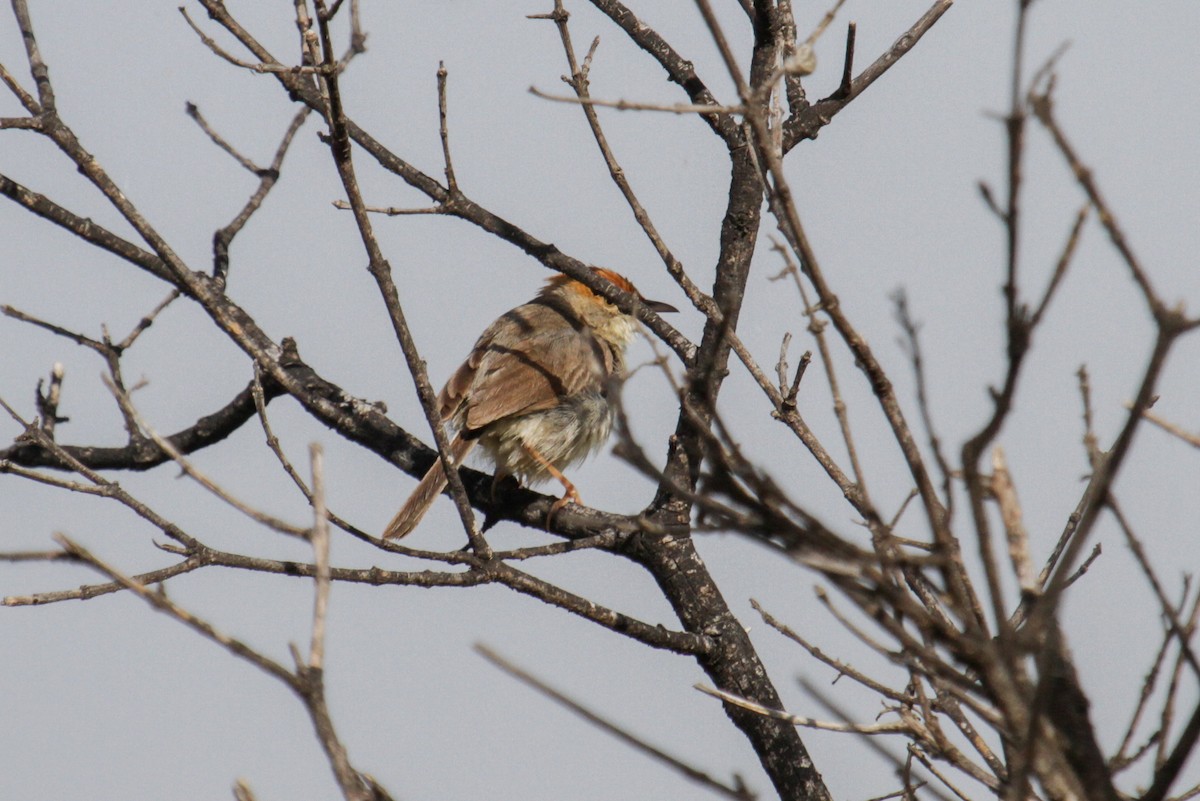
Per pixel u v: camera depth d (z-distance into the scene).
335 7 8.78
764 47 11.97
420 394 9.98
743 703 6.77
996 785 6.07
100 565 4.77
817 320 6.25
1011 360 4.57
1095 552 7.82
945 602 5.32
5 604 9.07
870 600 4.99
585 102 7.14
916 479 5.39
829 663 7.25
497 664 5.07
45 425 13.34
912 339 5.05
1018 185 4.43
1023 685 4.82
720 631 11.60
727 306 5.45
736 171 12.52
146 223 10.09
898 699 7.16
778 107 8.08
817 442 9.54
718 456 4.91
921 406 5.09
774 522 4.94
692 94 12.70
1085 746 4.98
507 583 10.33
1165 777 5.07
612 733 5.09
